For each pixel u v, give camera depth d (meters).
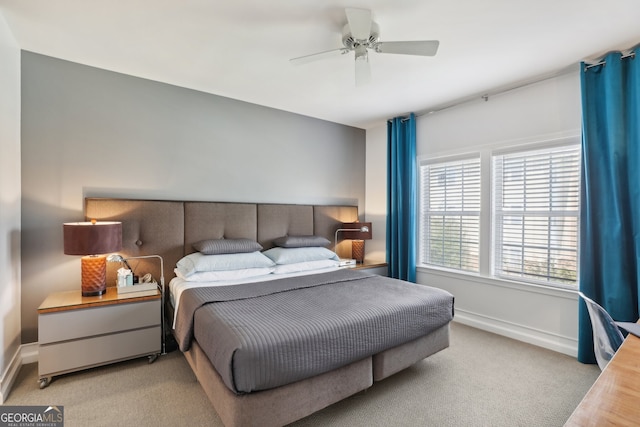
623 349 1.24
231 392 1.53
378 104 3.64
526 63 2.62
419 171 4.04
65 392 2.08
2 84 2.07
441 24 2.08
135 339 2.44
